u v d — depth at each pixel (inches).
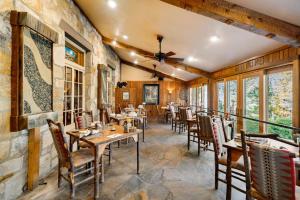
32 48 94.1
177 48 210.7
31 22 88.9
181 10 126.7
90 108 199.8
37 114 96.3
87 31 190.2
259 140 88.9
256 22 100.3
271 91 147.8
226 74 219.8
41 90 102.5
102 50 254.8
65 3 138.5
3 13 80.4
